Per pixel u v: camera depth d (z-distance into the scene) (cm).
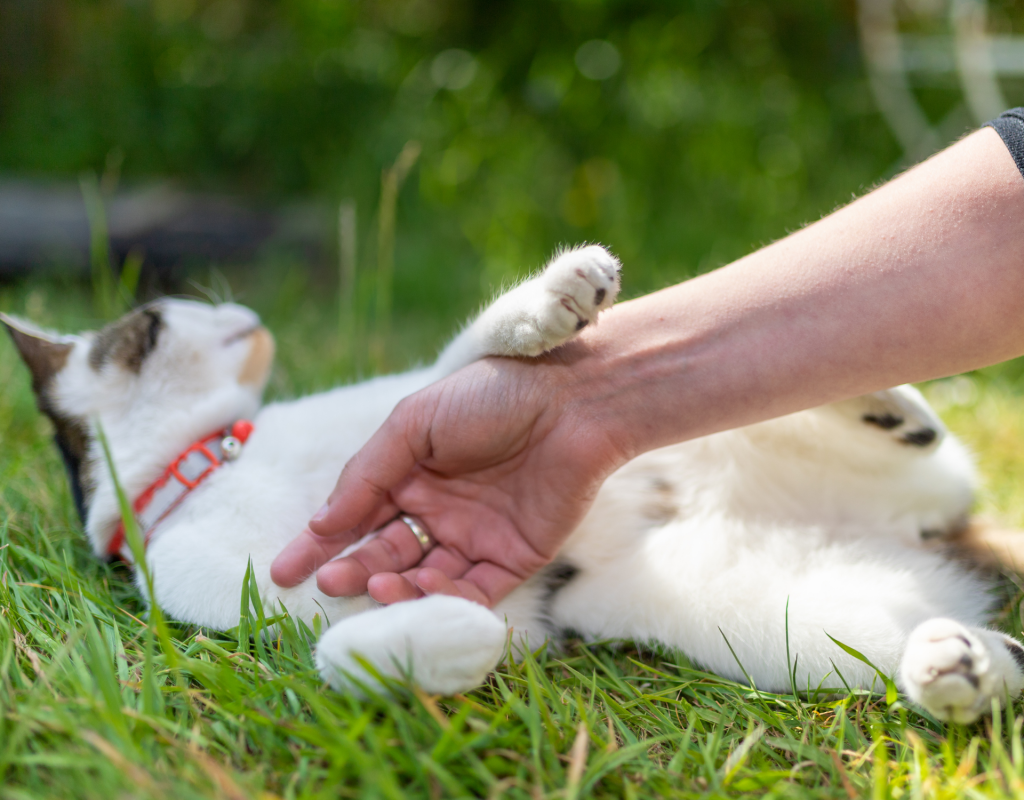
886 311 69
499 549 75
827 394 71
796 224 171
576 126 190
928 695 66
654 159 185
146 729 65
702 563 77
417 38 204
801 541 78
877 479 81
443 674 66
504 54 195
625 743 68
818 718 70
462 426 72
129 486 80
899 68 167
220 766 64
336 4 205
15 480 87
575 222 185
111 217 166
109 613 74
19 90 231
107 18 228
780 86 194
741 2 193
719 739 67
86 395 83
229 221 175
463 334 78
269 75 200
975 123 158
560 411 72
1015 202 68
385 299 116
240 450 80
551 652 76
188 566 75
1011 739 66
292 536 77
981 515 87
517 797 63
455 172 185
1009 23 179
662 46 187
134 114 210
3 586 73
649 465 80
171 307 86
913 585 75
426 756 62
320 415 82
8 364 104
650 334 73
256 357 86
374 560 74
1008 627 75
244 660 70
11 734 64
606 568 78
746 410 72
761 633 74
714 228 175
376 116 194
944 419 104
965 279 68
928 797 63
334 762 63
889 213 70
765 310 71
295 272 167
